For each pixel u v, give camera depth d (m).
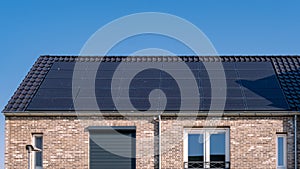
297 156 20.42
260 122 20.58
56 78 23.14
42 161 20.48
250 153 20.44
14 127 20.62
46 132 20.56
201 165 20.48
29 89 22.34
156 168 20.38
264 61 24.92
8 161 20.50
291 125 20.58
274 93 21.92
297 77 23.33
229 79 23.05
